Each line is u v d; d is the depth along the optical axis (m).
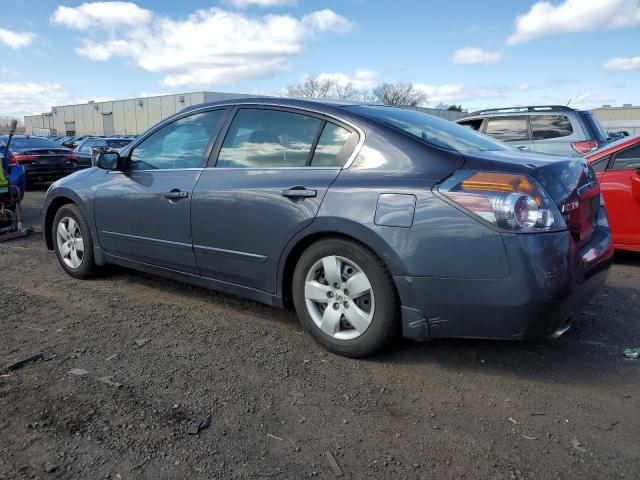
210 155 4.11
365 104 3.88
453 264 2.96
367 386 3.12
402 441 2.60
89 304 4.53
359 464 2.42
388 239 3.11
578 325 4.02
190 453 2.49
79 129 74.56
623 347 3.63
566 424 2.73
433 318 3.10
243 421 2.76
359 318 3.36
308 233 3.45
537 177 2.98
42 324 4.06
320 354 3.54
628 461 2.43
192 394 3.02
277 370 3.32
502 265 2.86
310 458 2.46
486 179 2.94
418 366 3.37
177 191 4.16
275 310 4.39
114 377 3.21
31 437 2.60
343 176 3.37
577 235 3.24
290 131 3.74
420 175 3.12
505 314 2.92
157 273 4.58
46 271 5.60
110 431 2.65
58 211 5.33
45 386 3.09
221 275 4.04
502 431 2.68
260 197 3.67
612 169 5.80
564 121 8.45
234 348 3.64
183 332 3.92
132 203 4.52
